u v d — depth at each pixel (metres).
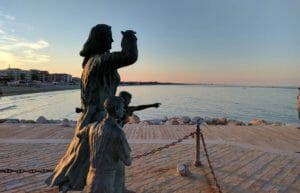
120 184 4.77
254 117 42.97
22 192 7.13
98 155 4.23
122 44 4.55
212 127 17.09
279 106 65.94
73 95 96.38
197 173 8.61
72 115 39.09
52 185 4.80
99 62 4.69
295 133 15.08
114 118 4.29
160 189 7.37
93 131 4.34
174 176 8.33
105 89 4.96
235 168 9.10
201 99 89.75
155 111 48.00
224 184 7.75
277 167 9.23
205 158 10.21
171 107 57.28
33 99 72.19
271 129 16.41
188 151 11.17
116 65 4.65
